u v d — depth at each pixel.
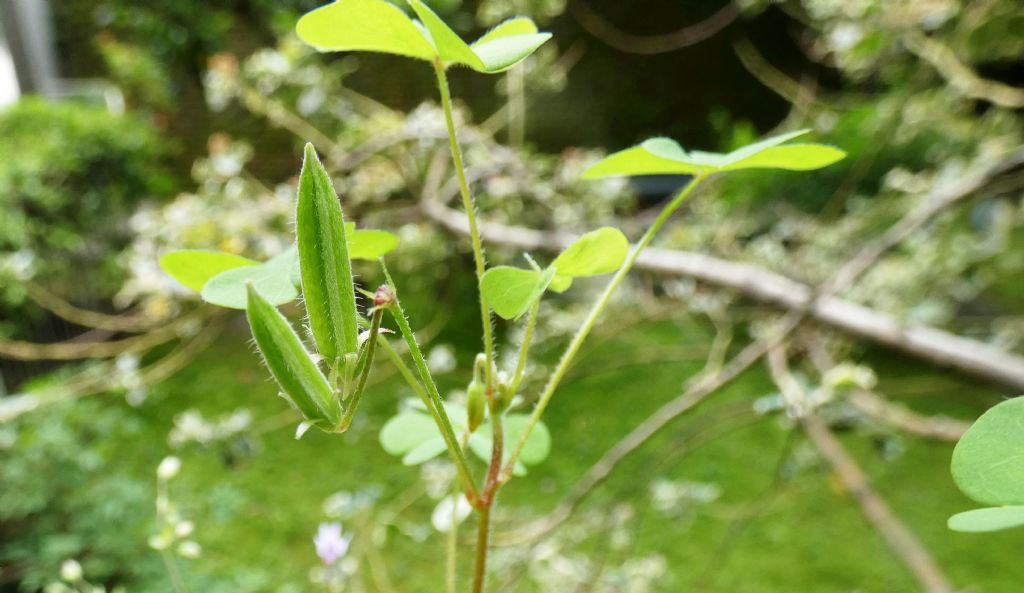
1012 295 0.57
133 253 0.33
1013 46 0.35
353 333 0.06
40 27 0.76
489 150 0.35
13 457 0.34
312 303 0.06
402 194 0.41
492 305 0.07
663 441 0.49
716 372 0.25
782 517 0.42
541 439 0.10
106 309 0.58
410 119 0.33
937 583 0.23
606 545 0.28
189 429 0.27
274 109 0.35
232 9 0.60
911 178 0.37
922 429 0.22
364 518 0.28
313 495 0.43
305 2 0.58
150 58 0.62
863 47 0.34
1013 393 0.20
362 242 0.09
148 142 0.65
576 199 0.35
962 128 0.36
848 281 0.24
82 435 0.36
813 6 0.34
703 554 0.39
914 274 0.32
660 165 0.09
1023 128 0.35
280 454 0.47
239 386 0.56
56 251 0.52
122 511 0.33
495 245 0.33
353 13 0.08
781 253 0.33
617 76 0.84
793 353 0.29
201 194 0.33
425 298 0.37
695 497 0.32
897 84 0.39
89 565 0.31
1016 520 0.05
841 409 0.23
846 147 0.51
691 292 0.32
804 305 0.24
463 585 0.34
